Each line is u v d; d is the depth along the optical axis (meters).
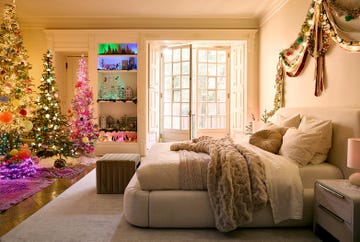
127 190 2.79
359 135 2.68
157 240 2.43
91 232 2.58
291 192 2.62
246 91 6.46
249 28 6.37
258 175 2.61
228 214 2.46
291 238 2.48
